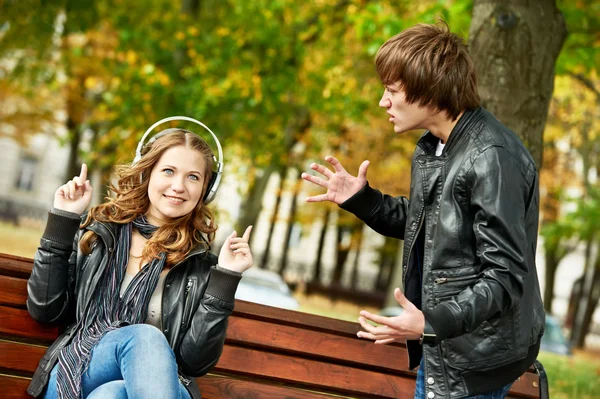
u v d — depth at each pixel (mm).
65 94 23641
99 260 3787
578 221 23875
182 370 3742
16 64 22250
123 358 3447
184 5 20297
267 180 24562
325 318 4266
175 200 3863
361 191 4078
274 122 20266
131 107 18562
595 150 26109
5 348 3746
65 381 3508
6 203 55031
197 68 18578
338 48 20047
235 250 3729
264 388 4094
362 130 23609
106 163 20812
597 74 11383
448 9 10812
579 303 33812
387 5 15859
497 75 6301
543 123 6414
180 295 3803
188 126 18234
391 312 20781
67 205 3725
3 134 29062
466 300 3152
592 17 10516
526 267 3250
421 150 3693
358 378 4234
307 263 55844
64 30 19703
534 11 6336
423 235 3598
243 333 4129
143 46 19094
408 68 3477
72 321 3859
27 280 3844
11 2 18156
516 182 3322
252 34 19641
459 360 3371
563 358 15055
